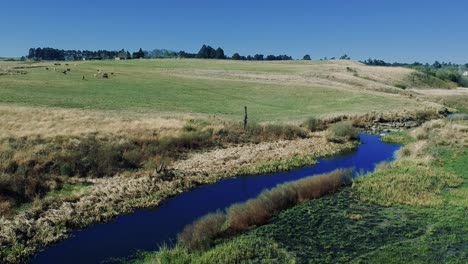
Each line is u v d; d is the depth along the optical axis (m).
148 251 16.86
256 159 32.94
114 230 19.28
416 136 41.91
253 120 48.38
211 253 15.34
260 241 16.58
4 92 56.53
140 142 32.59
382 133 46.81
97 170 26.58
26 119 36.72
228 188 26.25
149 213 21.66
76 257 16.48
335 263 14.94
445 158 29.92
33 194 21.88
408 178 24.50
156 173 26.91
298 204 20.98
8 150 25.97
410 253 15.59
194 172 28.47
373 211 19.97
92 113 44.22
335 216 19.39
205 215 20.70
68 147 28.52
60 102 52.22
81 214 20.59
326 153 36.25
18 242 17.39
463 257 15.16
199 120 43.06
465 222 18.34
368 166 31.64
